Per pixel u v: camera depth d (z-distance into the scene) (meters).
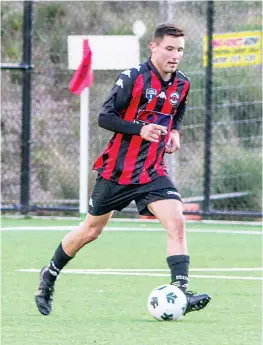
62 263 19.25
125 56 34.12
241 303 20.77
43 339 16.42
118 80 18.30
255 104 42.03
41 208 40.22
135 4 47.66
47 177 43.62
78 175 43.75
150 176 18.50
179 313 18.31
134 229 36.72
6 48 48.72
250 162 41.31
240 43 39.88
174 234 18.31
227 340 16.45
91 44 34.06
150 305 18.41
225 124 42.00
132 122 18.00
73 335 16.81
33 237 33.47
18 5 49.66
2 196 45.53
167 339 16.48
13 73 46.41
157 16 47.16
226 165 41.47
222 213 39.16
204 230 36.69
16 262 27.25
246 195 40.97
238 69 42.12
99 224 19.08
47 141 44.94
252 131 42.00
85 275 24.95
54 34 47.00
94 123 43.84
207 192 39.25
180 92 18.75
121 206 18.88
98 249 30.67
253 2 43.88
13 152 45.97
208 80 38.47
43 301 19.11
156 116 18.61
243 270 26.30
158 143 18.59
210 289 22.81
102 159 18.72
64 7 47.41
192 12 45.28
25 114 39.84
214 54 39.69
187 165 42.47
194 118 42.50
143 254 29.56
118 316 18.98
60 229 35.94
